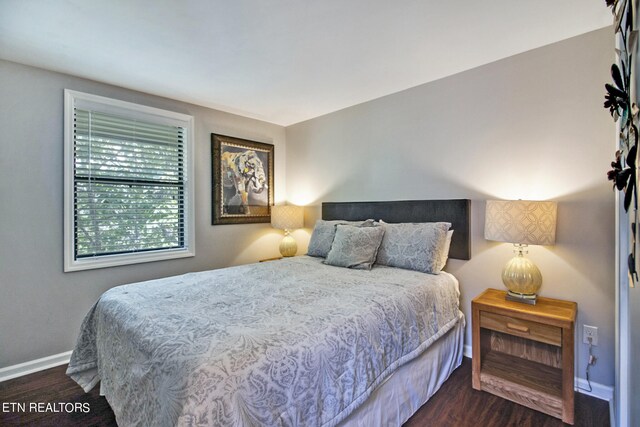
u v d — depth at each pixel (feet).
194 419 3.04
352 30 6.27
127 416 4.34
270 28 6.15
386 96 9.91
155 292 6.09
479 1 5.41
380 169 10.14
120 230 9.18
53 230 7.91
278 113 11.73
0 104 7.21
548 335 5.83
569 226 6.65
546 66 6.92
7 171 7.31
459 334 7.74
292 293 5.98
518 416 5.82
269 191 12.92
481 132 7.92
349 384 4.42
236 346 3.79
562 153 6.73
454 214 8.32
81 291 8.35
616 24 3.63
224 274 7.62
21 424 5.72
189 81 8.71
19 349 7.47
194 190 10.59
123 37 6.41
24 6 5.34
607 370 6.23
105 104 8.72
